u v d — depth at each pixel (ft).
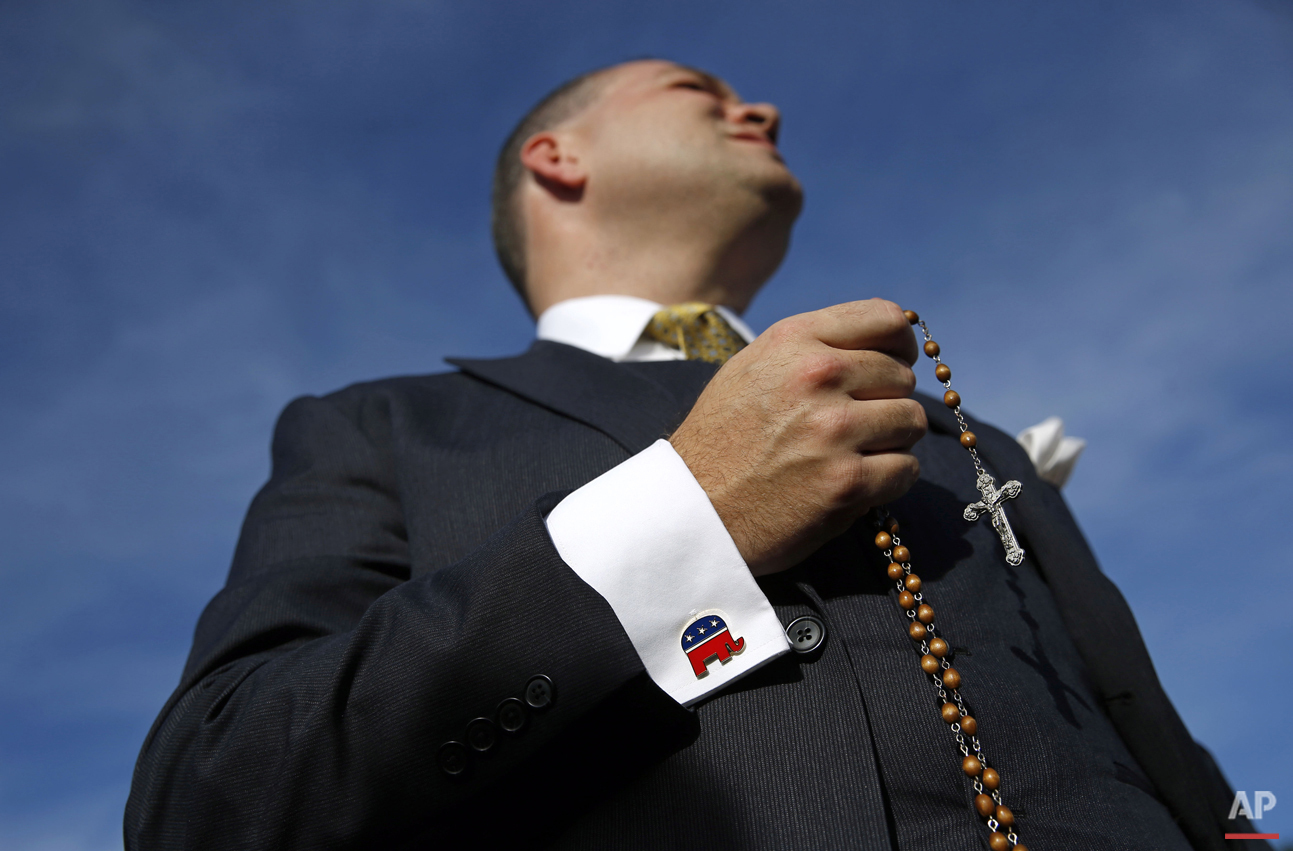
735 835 3.31
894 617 3.93
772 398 3.76
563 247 8.20
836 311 4.01
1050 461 6.75
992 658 4.10
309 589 4.63
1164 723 4.79
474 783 3.37
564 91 9.26
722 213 7.79
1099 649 4.91
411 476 5.03
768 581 3.92
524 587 3.46
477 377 5.99
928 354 4.30
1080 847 3.59
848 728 3.56
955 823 3.51
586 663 3.30
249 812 3.51
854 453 3.66
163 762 3.86
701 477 3.79
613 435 4.74
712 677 3.54
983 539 4.75
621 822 3.42
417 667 3.45
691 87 8.70
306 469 5.44
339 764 3.45
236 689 4.00
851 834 3.32
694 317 6.69
